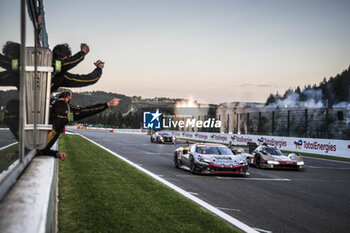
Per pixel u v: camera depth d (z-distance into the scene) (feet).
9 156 6.82
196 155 38.73
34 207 5.07
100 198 20.02
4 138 6.42
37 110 10.82
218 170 36.35
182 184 29.96
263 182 33.68
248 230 16.28
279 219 18.76
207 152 40.27
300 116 95.55
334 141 74.08
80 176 28.09
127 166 38.24
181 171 39.88
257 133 110.73
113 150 67.00
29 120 10.52
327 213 20.71
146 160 50.70
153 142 111.45
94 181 25.93
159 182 29.22
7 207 4.98
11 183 6.25
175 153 44.73
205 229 15.08
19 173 7.36
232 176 37.47
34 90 10.53
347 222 18.67
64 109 11.56
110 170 33.32
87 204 18.42
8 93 6.86
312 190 29.71
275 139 92.79
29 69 10.37
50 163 9.70
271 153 48.85
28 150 10.14
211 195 25.20
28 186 6.40
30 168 8.54
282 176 39.24
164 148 82.79
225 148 42.24
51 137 11.57
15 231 4.07
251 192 27.37
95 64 13.21
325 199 25.52
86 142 84.64
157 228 14.84
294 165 46.01
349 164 59.62
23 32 7.84
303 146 83.10
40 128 10.85
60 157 12.32
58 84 12.39
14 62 7.15
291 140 87.04
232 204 22.26
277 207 21.94
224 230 15.12
